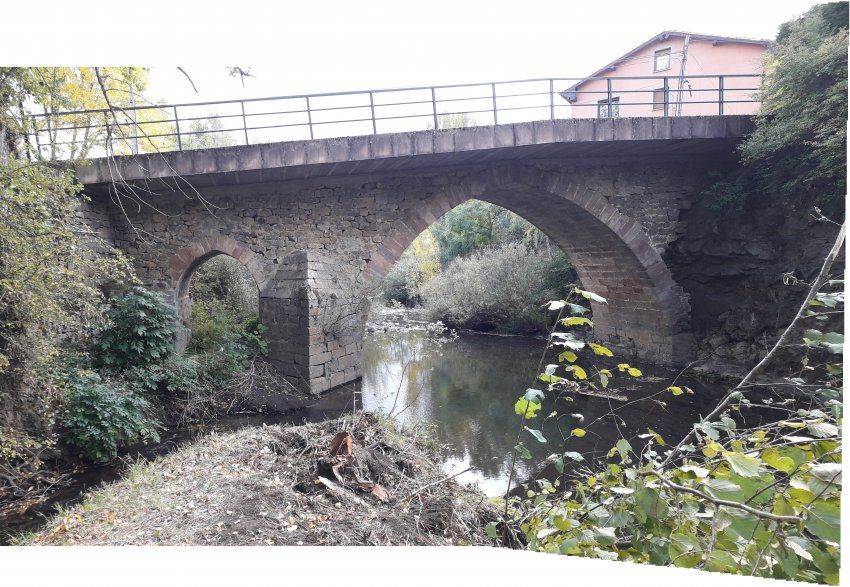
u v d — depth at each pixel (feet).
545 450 19.85
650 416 23.81
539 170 32.09
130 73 28.71
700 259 32.73
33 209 14.32
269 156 25.35
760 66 27.86
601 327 43.42
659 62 41.91
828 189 24.93
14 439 14.90
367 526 9.80
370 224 30.01
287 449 14.15
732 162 31.89
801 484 4.49
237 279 37.83
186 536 9.00
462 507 11.98
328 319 27.58
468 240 72.18
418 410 25.96
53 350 16.12
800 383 6.23
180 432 21.77
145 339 22.66
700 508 6.79
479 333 54.13
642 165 33.63
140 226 28.48
